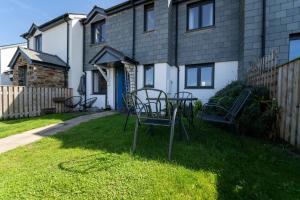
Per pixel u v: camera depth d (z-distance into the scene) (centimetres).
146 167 303
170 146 340
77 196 237
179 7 996
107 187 252
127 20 1102
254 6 715
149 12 1038
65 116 901
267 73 521
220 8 887
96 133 516
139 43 1050
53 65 1194
